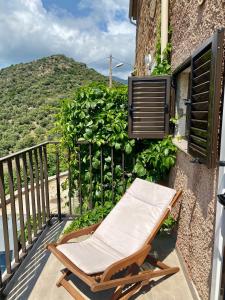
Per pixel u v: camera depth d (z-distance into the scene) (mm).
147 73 6391
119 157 3996
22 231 2861
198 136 2131
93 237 2771
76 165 4074
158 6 4457
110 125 3750
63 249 2420
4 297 2348
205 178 2184
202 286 2201
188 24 2787
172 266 2828
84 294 2418
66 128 3818
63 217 4047
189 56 2680
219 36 1699
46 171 3705
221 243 1854
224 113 1761
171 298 2363
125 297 2271
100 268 2168
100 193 4023
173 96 3566
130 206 2936
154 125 3607
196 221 2426
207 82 1902
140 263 2316
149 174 3830
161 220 2652
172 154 3480
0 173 2361
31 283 2539
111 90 3787
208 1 2117
